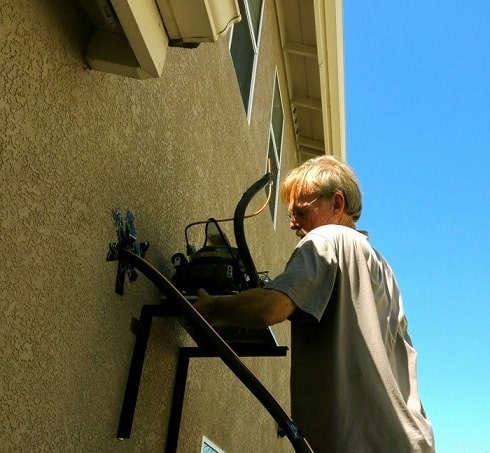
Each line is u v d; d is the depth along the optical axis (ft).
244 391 9.90
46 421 3.59
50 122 3.76
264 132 15.08
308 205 5.22
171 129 6.49
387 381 3.88
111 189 4.71
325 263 4.21
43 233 3.63
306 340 4.18
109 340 4.57
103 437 4.40
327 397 3.82
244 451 9.74
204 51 8.47
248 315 3.92
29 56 3.55
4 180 3.24
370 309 4.16
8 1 3.36
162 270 5.85
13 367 3.26
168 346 6.02
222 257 5.64
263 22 16.15
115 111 4.84
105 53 4.32
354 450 3.60
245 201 5.64
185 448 6.44
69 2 4.12
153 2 4.17
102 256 4.49
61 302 3.83
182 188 6.82
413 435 3.72
